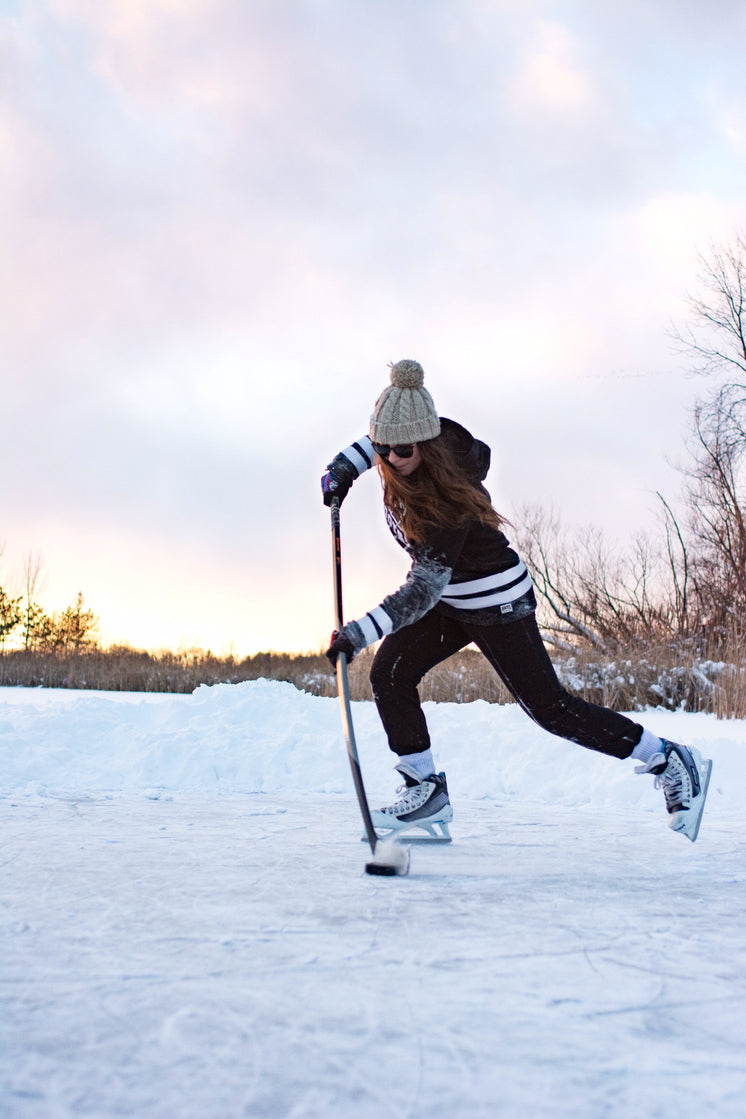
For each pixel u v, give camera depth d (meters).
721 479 16.20
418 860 2.79
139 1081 1.21
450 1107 1.16
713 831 3.48
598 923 2.05
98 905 2.11
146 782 4.69
